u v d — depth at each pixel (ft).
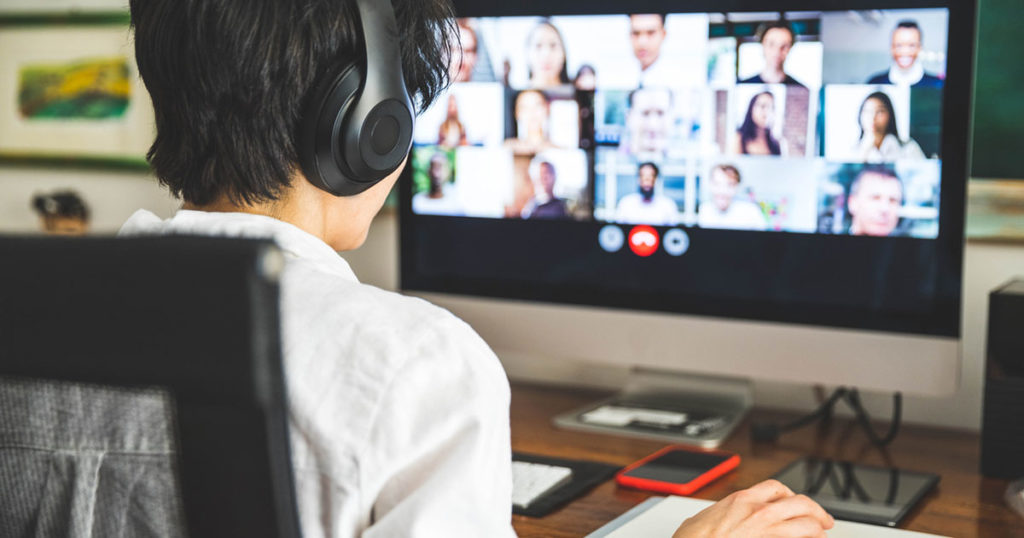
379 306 2.06
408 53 2.53
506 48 4.83
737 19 4.33
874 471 3.97
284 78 2.23
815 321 4.40
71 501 1.76
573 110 4.74
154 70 2.30
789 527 2.62
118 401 1.69
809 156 4.30
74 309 1.54
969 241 4.69
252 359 1.47
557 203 4.85
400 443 1.93
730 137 4.43
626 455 4.23
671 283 4.66
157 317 1.50
